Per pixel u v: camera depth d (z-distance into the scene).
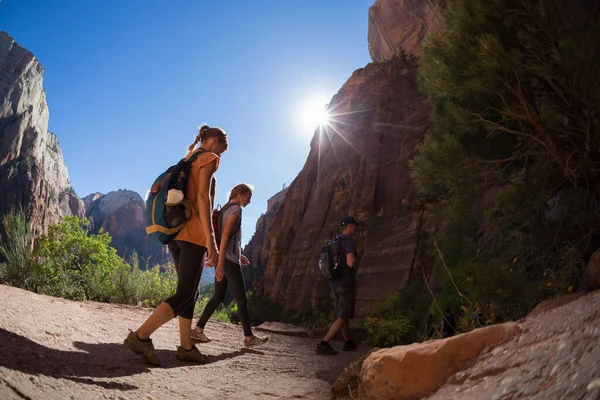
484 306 3.79
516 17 5.81
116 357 2.73
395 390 1.92
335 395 2.79
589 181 5.71
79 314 4.02
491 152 6.29
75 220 18.38
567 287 3.52
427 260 23.23
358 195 38.56
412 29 55.75
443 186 6.29
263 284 60.81
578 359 1.18
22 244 6.87
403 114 40.88
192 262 3.04
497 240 5.96
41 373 1.83
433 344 1.99
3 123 132.62
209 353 3.96
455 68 5.92
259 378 3.18
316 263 40.81
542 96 6.02
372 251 29.03
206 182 3.05
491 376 1.56
